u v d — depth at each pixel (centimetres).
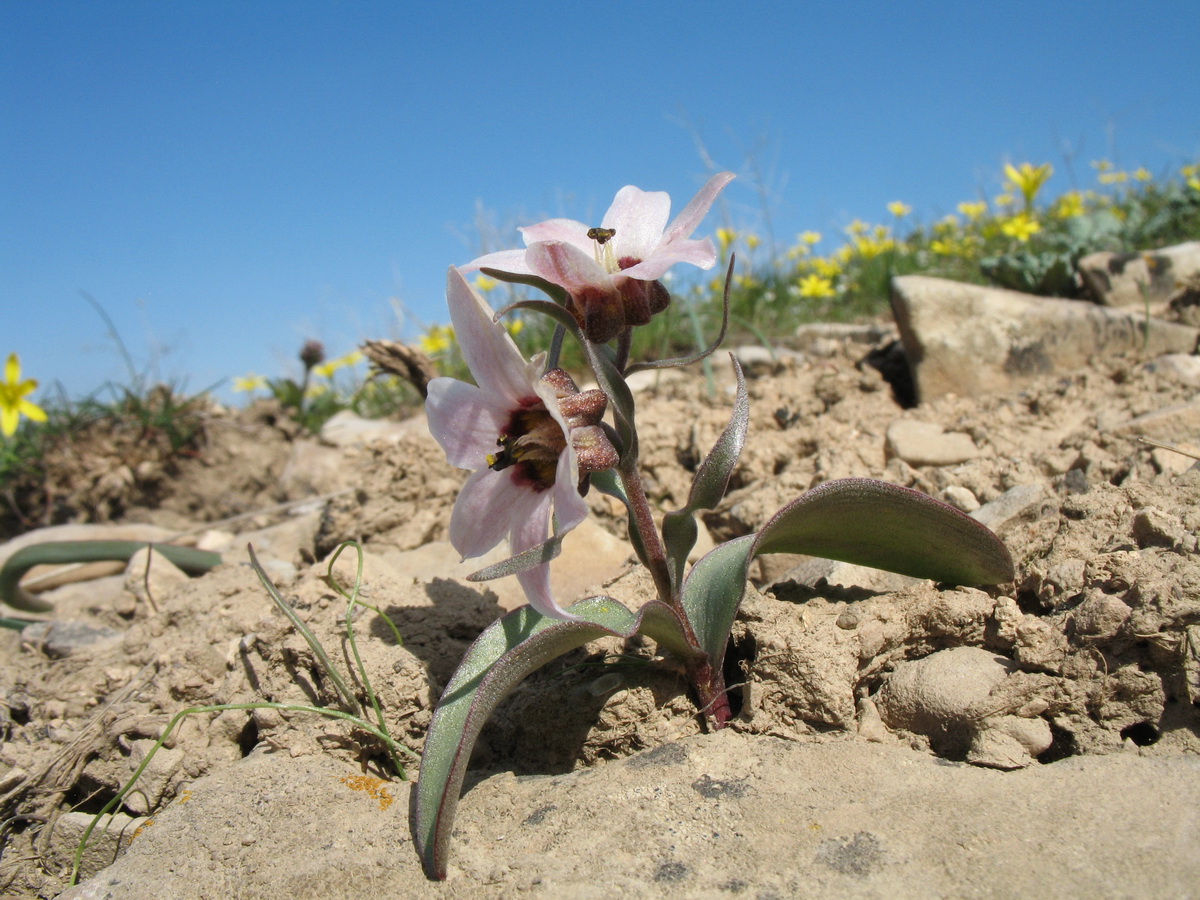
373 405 39
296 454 30
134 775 11
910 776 10
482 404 9
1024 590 12
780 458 19
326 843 10
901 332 22
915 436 18
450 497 19
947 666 11
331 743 12
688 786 10
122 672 14
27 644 17
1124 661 11
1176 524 12
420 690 12
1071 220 35
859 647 11
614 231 10
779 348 29
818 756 10
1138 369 20
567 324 9
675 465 19
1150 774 9
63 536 24
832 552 12
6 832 12
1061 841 8
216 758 12
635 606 13
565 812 10
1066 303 21
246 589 16
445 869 9
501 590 15
